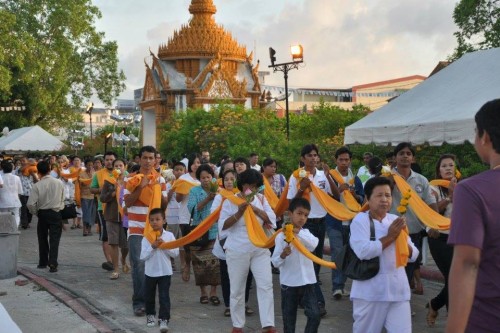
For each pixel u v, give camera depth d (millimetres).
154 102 39562
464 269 3391
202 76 38719
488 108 3570
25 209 21156
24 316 9289
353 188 10109
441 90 13633
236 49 40000
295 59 21797
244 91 39094
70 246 16734
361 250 5758
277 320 8938
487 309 3455
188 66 39500
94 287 11328
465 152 15492
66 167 21562
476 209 3400
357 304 5930
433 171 15922
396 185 8156
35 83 50312
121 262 13688
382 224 5910
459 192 3477
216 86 38562
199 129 26250
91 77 54250
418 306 9508
